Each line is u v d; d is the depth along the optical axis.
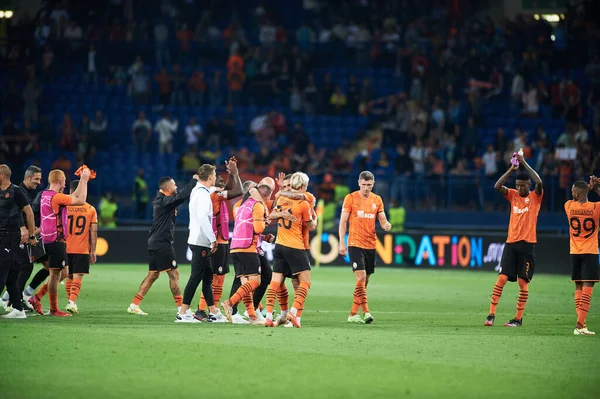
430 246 64.44
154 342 24.45
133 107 84.00
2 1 91.19
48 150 77.94
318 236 65.75
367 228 31.53
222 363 21.25
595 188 29.59
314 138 82.75
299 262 29.17
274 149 78.19
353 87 84.69
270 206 32.12
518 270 31.12
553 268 61.91
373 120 83.81
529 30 89.44
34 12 91.56
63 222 31.83
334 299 41.62
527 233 31.00
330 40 90.75
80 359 21.61
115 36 89.06
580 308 28.75
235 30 89.38
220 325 29.53
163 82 83.75
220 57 89.38
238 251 30.14
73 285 33.66
